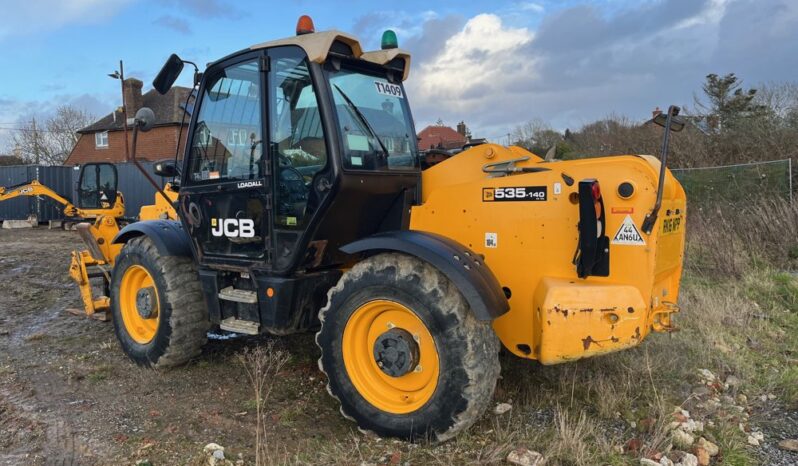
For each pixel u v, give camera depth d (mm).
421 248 3115
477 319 2998
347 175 3420
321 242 3631
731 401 3781
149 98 30906
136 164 4125
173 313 4355
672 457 2998
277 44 3617
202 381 4297
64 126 43844
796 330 5379
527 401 3670
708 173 10250
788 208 8477
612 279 3096
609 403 3527
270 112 3668
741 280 7137
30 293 7770
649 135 13844
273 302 3664
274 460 3074
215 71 4031
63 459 3102
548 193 3264
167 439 3369
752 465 3029
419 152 4316
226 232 3967
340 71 3648
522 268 3365
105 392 4145
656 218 2967
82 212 15781
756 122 12055
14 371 4594
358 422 3350
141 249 4590
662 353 4371
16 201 20391
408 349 3184
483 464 2934
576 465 2918
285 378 4285
